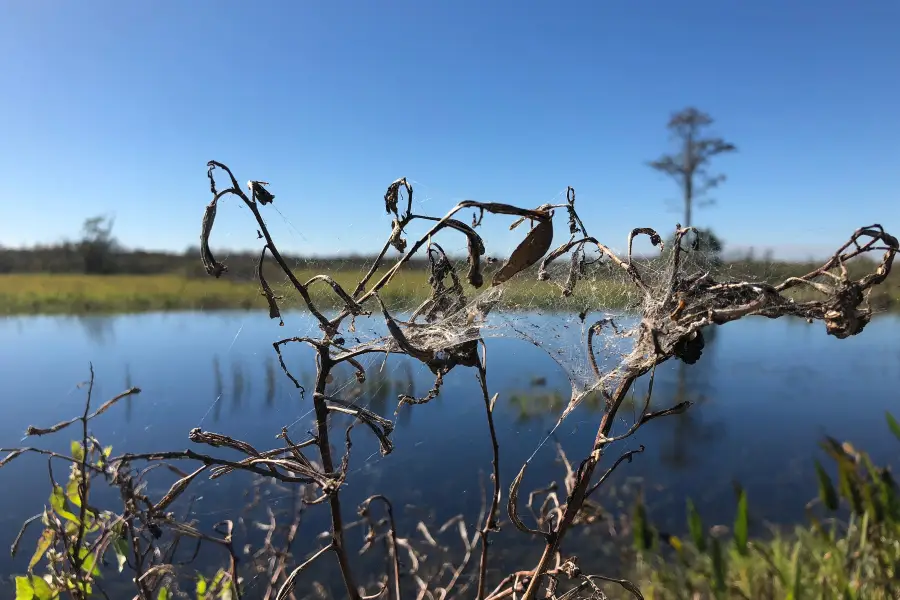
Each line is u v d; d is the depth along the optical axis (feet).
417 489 15.24
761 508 14.94
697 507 15.03
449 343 3.67
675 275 3.59
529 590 3.83
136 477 5.30
